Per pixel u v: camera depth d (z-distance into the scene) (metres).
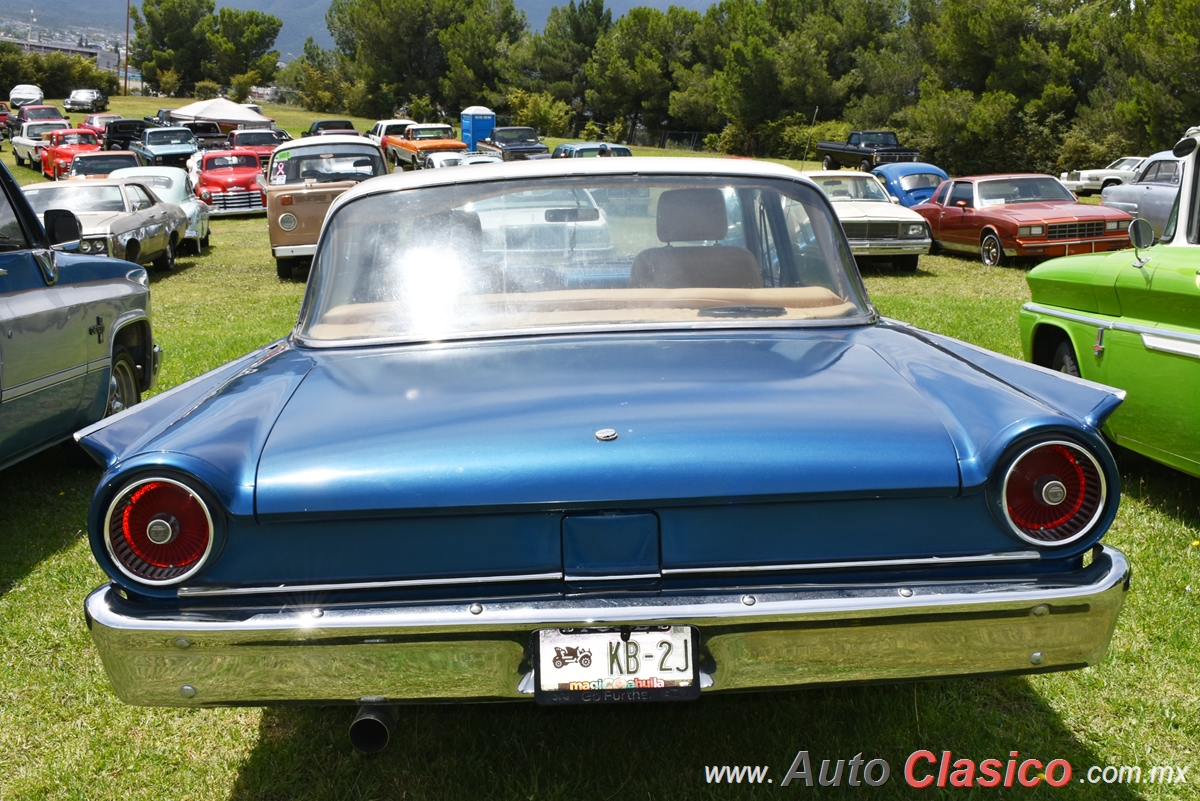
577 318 2.95
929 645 2.14
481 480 2.10
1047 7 42.16
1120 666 3.19
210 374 2.90
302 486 2.10
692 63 68.00
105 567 2.11
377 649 2.11
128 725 3.01
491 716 2.97
